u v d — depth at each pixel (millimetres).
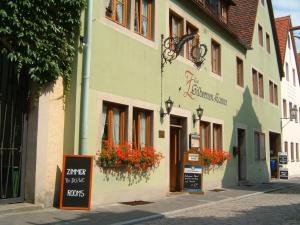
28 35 9477
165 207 11727
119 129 12602
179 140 16375
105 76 11750
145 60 13711
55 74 10172
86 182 10281
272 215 11039
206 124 18438
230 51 21375
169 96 15055
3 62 9719
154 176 13906
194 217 10484
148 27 14398
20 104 10023
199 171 15453
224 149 19875
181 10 16375
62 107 10703
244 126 22938
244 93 23219
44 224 8297
